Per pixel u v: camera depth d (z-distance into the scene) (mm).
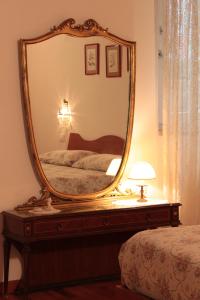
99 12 4480
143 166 4438
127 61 4590
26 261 3852
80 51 4375
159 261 3064
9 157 4145
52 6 4266
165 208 4391
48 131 4250
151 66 4738
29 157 4215
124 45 4570
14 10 4125
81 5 4391
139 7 4660
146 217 4305
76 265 4352
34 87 4184
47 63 4234
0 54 4086
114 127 4543
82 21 4398
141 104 4703
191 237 3199
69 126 4344
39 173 4207
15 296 4066
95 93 4453
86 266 4391
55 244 4250
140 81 4688
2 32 4086
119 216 4191
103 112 4488
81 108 4395
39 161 4211
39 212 3994
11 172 4152
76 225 4016
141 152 4719
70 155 4340
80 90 4387
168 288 2961
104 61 4484
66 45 4312
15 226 3934
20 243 4094
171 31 4711
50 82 4250
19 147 4180
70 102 4344
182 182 4836
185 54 4766
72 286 4281
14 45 4137
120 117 4570
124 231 4234
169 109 4738
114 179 4539
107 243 4473
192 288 2787
